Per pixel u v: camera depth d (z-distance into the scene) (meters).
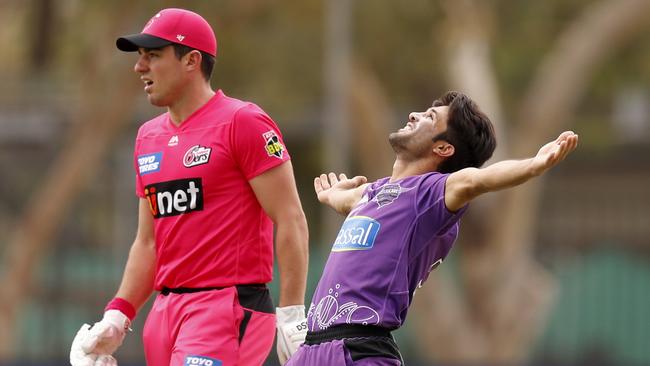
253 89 76.12
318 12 74.06
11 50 87.44
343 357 19.75
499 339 79.12
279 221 21.91
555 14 80.50
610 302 84.31
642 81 85.44
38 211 79.00
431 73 78.38
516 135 79.12
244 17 74.75
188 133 21.98
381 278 19.95
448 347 78.12
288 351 21.77
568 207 88.56
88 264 81.44
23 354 78.44
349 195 21.55
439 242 20.41
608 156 93.12
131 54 76.50
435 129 20.75
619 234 86.62
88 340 22.81
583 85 79.12
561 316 84.38
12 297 79.25
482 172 19.17
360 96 76.44
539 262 86.81
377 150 78.06
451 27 76.25
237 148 21.66
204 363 21.25
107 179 85.62
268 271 22.19
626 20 77.62
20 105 86.38
